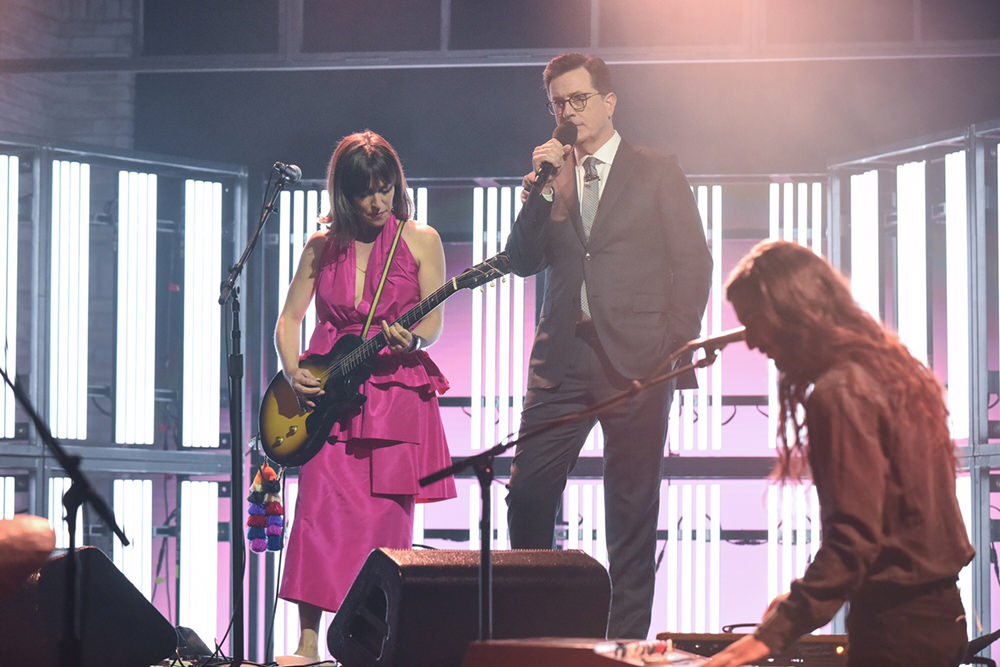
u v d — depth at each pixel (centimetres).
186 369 1097
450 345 1113
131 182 1088
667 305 703
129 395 1080
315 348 701
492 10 1093
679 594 1079
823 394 388
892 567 391
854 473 381
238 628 666
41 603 548
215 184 1122
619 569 691
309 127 1150
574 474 1084
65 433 1057
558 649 392
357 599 556
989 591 971
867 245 1065
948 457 400
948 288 1012
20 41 1150
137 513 1080
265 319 1125
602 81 714
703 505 1084
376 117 1145
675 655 409
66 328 1062
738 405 1084
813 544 1062
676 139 1113
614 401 441
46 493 1043
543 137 1127
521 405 1095
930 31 1052
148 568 1083
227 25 1122
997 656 955
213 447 1102
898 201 1048
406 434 680
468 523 1100
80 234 1070
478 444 1099
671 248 705
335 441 686
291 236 1138
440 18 1096
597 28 1082
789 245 413
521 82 1133
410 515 693
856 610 404
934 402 394
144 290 1090
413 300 705
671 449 1088
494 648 400
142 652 575
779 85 1105
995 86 1080
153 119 1166
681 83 1114
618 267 697
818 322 397
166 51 1128
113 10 1170
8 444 1039
